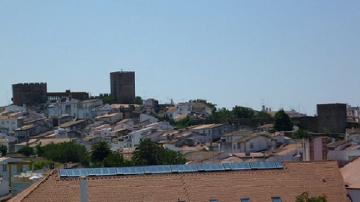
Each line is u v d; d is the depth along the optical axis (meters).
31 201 63.47
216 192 68.12
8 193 108.38
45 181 66.19
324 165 74.75
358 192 71.19
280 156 157.25
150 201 65.81
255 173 72.00
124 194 66.00
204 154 185.38
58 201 63.88
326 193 70.75
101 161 188.62
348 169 80.81
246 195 68.44
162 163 159.88
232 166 73.69
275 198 68.88
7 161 166.00
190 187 68.25
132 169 70.88
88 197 64.56
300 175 72.81
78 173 68.88
